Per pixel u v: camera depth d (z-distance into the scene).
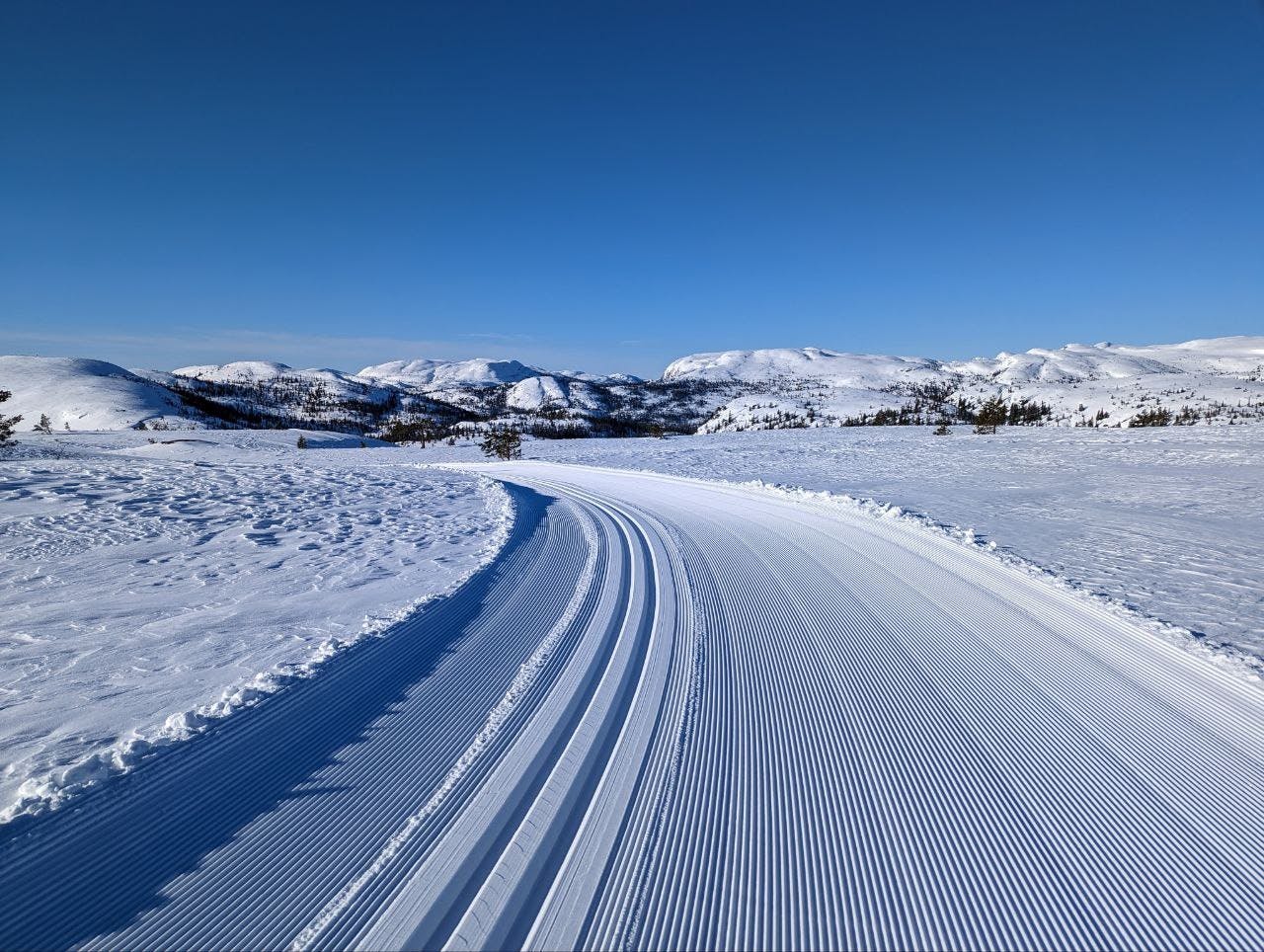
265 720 3.75
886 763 3.40
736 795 3.10
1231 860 2.65
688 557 8.52
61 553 8.02
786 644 5.20
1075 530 10.16
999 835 2.81
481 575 7.39
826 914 2.36
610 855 2.66
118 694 4.08
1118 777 3.27
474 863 2.59
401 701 4.05
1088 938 2.25
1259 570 7.52
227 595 6.45
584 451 42.03
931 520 10.85
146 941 2.17
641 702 4.10
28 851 2.57
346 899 2.38
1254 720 3.89
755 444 40.88
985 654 4.99
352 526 10.63
